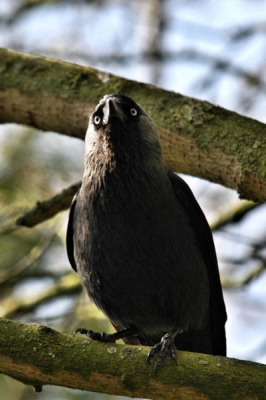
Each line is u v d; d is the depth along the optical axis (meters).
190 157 9.20
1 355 7.67
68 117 9.99
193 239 9.86
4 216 12.66
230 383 7.40
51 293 12.54
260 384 7.34
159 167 9.71
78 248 9.76
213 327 10.56
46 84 9.95
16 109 10.14
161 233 9.41
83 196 9.78
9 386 12.07
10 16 14.10
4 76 10.07
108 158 9.69
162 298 9.59
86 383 7.68
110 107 9.61
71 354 7.63
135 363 7.59
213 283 10.38
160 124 9.42
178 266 9.46
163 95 9.65
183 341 10.48
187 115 9.23
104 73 10.05
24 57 10.20
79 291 12.53
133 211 9.42
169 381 7.51
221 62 12.81
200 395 7.46
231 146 8.75
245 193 8.80
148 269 9.37
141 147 9.66
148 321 9.95
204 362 7.56
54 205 10.41
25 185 12.90
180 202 10.01
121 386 7.61
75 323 12.18
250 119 8.91
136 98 9.80
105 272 9.47
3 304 12.59
